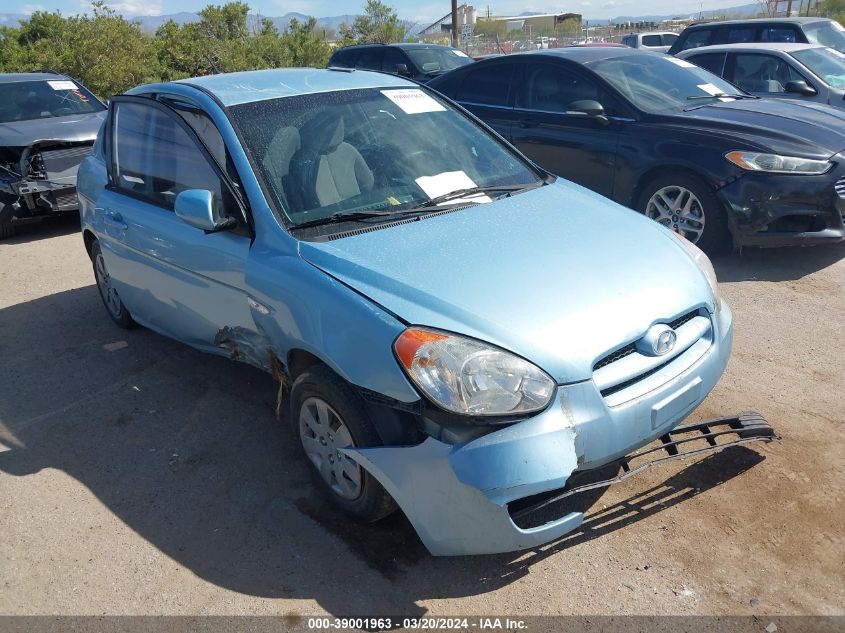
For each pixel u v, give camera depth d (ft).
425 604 8.82
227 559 9.75
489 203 11.74
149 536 10.32
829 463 10.77
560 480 8.07
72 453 12.56
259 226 10.80
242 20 77.15
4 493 11.52
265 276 10.37
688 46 38.32
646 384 9.03
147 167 13.79
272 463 11.81
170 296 13.35
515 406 8.11
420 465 8.38
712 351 9.98
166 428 13.12
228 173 11.41
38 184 26.04
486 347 8.40
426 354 8.41
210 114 12.00
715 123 19.12
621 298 9.31
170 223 12.72
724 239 19.12
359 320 9.00
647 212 20.30
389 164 12.11
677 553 9.30
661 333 9.18
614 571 9.10
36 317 18.97
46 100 30.09
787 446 11.24
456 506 8.23
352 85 13.44
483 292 9.09
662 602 8.60
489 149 13.55
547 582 9.02
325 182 11.39
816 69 28.04
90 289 20.88
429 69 43.37
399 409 8.59
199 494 11.16
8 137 26.05
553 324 8.70
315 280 9.69
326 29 98.17
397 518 10.31
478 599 8.84
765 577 8.84
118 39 59.16
